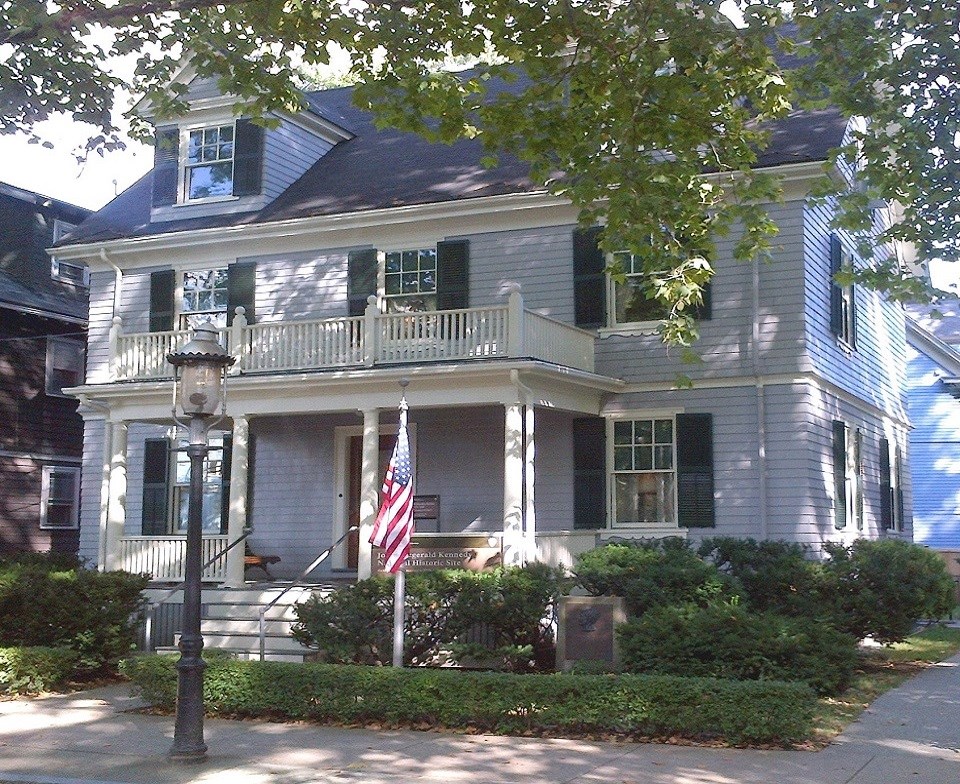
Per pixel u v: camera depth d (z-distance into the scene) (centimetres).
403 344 1788
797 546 1585
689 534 1820
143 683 1265
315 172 2298
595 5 1226
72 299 2883
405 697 1153
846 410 2025
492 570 1464
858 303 2147
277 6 1177
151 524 2195
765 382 1805
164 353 1939
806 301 1802
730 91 1259
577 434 1917
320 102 2628
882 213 2356
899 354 2511
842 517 1917
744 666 1197
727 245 1844
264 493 2141
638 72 1245
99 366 2294
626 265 1919
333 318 1864
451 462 1992
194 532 1038
